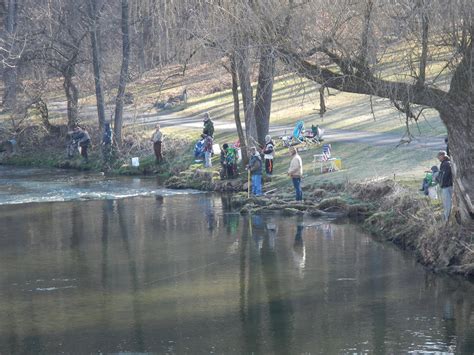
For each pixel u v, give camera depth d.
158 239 34.28
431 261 28.52
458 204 27.89
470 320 23.09
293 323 23.23
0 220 39.25
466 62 25.81
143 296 26.08
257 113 46.94
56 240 34.47
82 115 70.88
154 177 53.62
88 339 22.17
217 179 47.44
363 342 21.56
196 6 35.69
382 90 26.06
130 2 58.09
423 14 24.47
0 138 67.12
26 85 70.88
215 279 27.86
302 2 26.61
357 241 32.66
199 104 76.69
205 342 21.78
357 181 39.50
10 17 74.75
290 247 32.09
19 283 27.80
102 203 43.69
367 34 25.69
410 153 43.38
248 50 30.56
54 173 57.62
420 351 20.80
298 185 39.62
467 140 27.02
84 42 68.94
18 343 21.94
